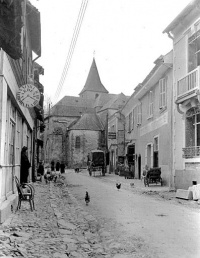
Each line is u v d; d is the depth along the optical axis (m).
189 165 17.12
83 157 74.00
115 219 9.54
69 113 85.12
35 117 27.20
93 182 27.16
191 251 6.14
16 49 6.32
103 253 6.10
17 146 13.24
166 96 21.70
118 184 19.73
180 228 8.20
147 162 27.22
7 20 5.56
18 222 8.38
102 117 80.44
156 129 24.34
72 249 6.31
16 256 5.48
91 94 102.88
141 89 27.22
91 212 10.95
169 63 20.06
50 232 7.61
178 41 18.73
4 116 8.45
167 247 6.43
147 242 6.84
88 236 7.49
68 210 11.34
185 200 14.40
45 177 25.81
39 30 17.27
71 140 74.50
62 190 19.34
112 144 46.84
